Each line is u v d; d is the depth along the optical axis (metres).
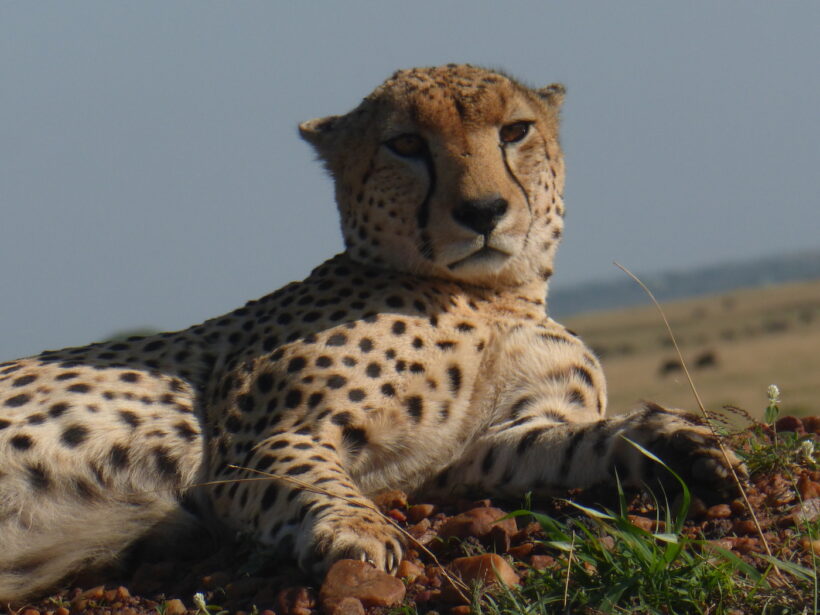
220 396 7.89
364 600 5.86
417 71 8.94
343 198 8.86
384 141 8.40
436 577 6.14
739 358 72.56
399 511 7.43
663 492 6.97
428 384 7.91
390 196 8.37
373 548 6.16
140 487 7.55
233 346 8.26
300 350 7.76
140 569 7.12
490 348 8.24
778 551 6.12
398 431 7.80
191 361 8.18
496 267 8.17
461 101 8.29
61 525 7.32
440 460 8.05
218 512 7.43
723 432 7.57
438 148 8.20
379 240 8.46
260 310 8.48
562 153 9.16
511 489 7.83
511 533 6.68
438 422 7.95
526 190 8.54
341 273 8.52
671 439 6.96
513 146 8.52
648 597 5.54
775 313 133.88
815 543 6.09
